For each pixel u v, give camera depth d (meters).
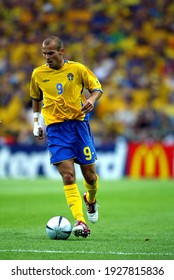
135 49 96.56
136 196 51.59
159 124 81.62
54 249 23.58
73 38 99.75
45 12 104.38
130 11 101.88
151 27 99.75
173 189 57.88
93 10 103.00
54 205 44.47
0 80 92.75
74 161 27.69
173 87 90.69
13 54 98.25
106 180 70.06
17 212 39.91
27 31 102.38
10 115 87.44
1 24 103.44
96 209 29.08
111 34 99.62
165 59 95.19
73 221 35.38
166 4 101.94
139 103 87.62
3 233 28.97
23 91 89.88
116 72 92.31
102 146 75.19
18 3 105.75
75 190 26.70
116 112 86.00
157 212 40.53
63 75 26.91
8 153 77.12
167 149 72.25
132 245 25.11
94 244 25.06
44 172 75.50
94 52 96.50
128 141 78.75
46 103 27.14
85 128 27.30
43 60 96.19
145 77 91.50
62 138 26.88
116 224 33.94
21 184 63.62
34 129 27.98
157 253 23.14
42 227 31.81
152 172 72.69
